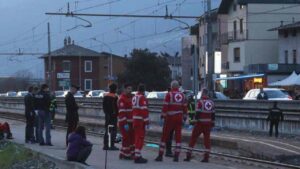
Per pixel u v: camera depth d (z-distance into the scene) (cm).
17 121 4219
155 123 3606
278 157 1784
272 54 6950
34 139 2200
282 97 3375
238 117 2917
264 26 6962
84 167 1383
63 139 2403
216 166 1531
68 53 10262
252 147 1948
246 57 6962
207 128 1609
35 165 1675
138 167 1465
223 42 7519
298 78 4500
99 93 6481
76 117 1855
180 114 1573
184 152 1953
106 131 1819
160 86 8981
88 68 10356
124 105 1619
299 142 2106
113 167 1465
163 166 1488
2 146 2214
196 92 2269
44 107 2061
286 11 6975
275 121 2438
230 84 6594
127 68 9094
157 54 9381
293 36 6350
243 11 7056
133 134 1627
